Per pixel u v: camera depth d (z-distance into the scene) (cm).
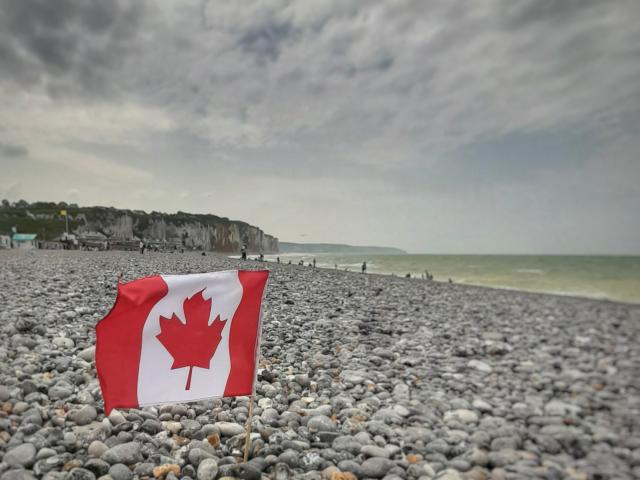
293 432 73
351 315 195
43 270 343
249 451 66
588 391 103
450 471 63
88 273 327
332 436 73
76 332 130
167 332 58
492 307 261
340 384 101
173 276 61
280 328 156
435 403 92
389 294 300
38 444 63
